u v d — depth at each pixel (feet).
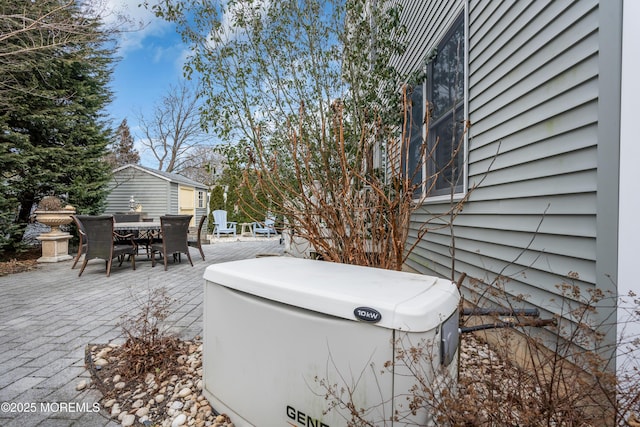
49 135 26.08
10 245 23.38
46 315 10.41
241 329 4.60
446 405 3.19
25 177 24.14
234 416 4.75
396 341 3.19
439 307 3.44
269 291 4.18
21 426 5.24
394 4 16.70
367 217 8.80
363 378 3.36
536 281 6.67
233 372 4.75
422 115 13.25
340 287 3.93
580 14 5.60
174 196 44.01
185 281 15.46
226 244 34.45
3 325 9.53
